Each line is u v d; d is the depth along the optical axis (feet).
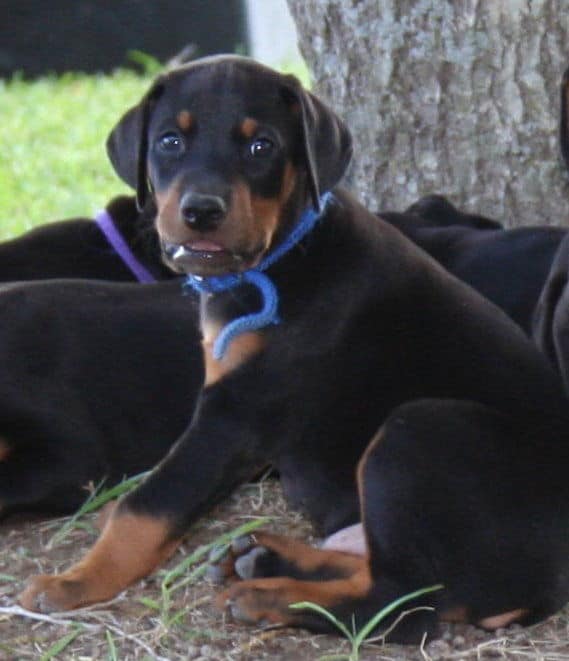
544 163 38.93
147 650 26.81
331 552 28.78
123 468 33.58
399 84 38.78
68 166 63.36
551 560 26.27
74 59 86.79
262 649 26.89
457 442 26.53
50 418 32.83
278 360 28.37
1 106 75.72
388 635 26.58
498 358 29.14
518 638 26.94
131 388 33.50
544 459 26.81
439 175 39.45
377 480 26.48
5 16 85.97
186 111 27.63
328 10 38.96
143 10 86.33
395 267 29.43
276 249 28.45
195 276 28.48
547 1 37.58
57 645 26.53
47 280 35.65
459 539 26.11
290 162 28.02
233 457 28.27
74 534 31.78
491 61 38.14
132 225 40.19
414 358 29.07
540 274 35.81
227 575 29.30
